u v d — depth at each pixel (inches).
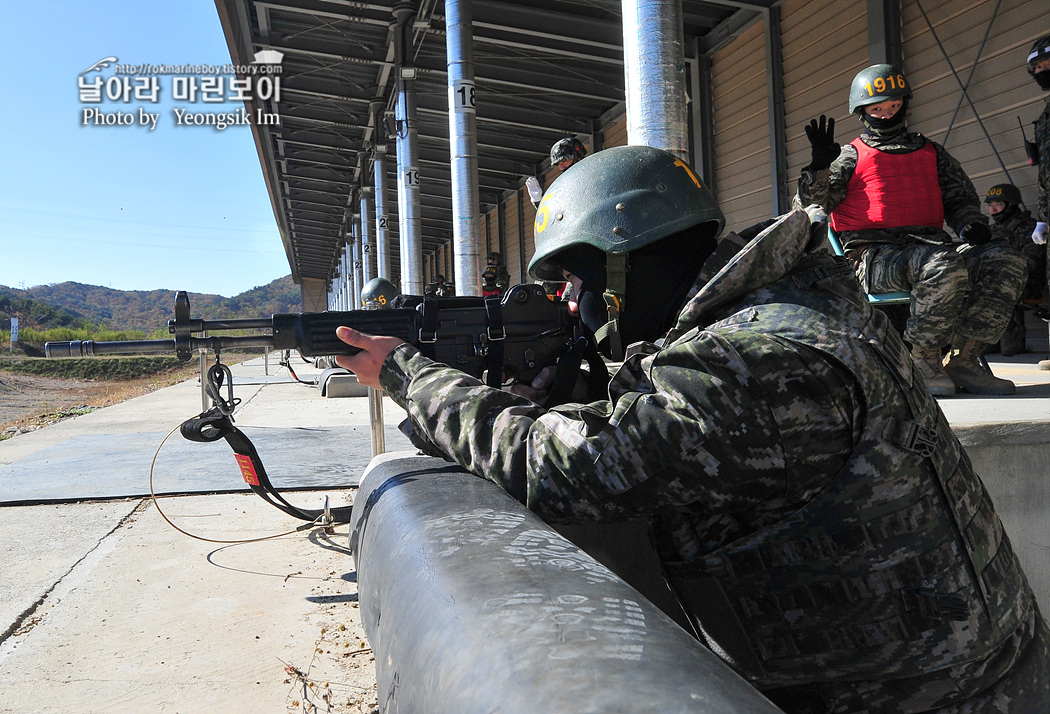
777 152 462.6
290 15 587.5
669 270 56.5
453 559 34.1
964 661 43.7
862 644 44.9
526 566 32.2
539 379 73.4
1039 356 302.2
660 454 43.4
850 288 48.7
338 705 69.6
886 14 374.0
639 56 129.6
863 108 143.9
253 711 68.9
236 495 160.7
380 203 785.6
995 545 47.8
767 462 43.1
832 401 43.1
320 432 257.3
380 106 748.6
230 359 1235.9
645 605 28.8
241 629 88.5
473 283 391.2
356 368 61.7
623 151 58.6
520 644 24.6
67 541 127.0
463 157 384.8
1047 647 50.0
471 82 388.2
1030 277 280.5
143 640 85.3
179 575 108.3
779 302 46.7
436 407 52.8
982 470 102.1
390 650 33.3
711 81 537.6
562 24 526.0
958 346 144.6
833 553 44.4
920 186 141.0
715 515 48.6
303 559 116.2
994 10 323.9
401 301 71.0
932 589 43.4
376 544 44.9
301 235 1878.7
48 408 752.3
